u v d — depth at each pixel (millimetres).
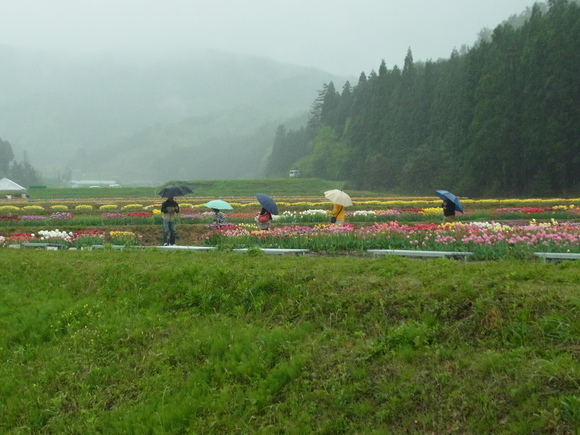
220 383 6828
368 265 9188
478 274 7730
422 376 5824
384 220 24000
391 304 7309
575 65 51750
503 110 55375
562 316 5973
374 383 6012
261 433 5824
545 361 5348
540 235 11922
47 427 6797
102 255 12281
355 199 46062
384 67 93188
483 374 5531
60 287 10320
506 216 25844
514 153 55438
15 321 9180
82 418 6797
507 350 5852
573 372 5059
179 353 7562
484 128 56062
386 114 89688
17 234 20234
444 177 68500
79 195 69938
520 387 5148
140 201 50875
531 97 53375
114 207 37656
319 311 7734
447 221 17922
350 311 7453
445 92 76312
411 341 6457
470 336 6352
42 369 7875
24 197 63875
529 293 6555
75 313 9109
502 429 4883
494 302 6574
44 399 7242
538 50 53656
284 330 7453
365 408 5684
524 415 4895
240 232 15211
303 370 6582
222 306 8578
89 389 7320
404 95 84625
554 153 51938
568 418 4672
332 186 86000
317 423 5781
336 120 119688
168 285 9492
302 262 9938
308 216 23859
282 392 6398
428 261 9430
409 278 8000
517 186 57031
